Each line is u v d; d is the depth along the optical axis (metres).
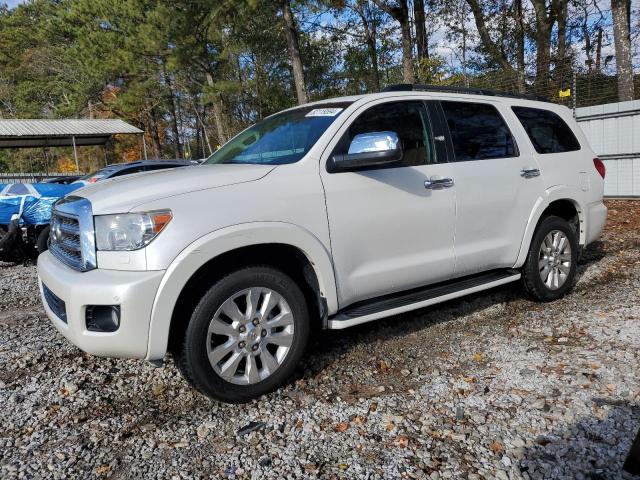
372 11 23.08
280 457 2.49
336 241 3.22
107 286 2.64
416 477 2.29
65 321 2.94
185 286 2.84
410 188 3.55
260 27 21.19
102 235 2.76
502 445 2.49
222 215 2.83
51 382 3.43
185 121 44.00
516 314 4.36
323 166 3.27
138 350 2.70
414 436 2.61
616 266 5.68
